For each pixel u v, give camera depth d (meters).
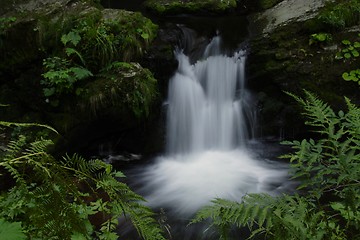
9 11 6.48
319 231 1.69
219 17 8.28
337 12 6.80
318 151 1.97
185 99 6.70
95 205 2.72
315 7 7.18
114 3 8.60
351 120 2.18
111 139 6.23
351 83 6.27
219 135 6.87
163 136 6.50
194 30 7.44
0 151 5.04
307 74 6.42
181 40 7.09
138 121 5.96
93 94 5.48
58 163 0.96
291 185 5.45
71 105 5.63
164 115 6.51
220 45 7.20
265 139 6.89
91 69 5.74
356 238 1.91
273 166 6.11
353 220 1.91
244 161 6.34
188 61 6.96
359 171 1.77
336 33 6.66
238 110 6.96
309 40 6.62
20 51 5.96
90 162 1.01
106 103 5.50
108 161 6.21
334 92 6.34
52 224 0.88
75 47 5.74
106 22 6.01
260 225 1.56
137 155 6.40
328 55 6.47
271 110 6.73
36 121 5.82
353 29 6.65
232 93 7.02
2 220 1.16
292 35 6.82
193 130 6.75
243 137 6.96
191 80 6.80
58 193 0.88
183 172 6.00
